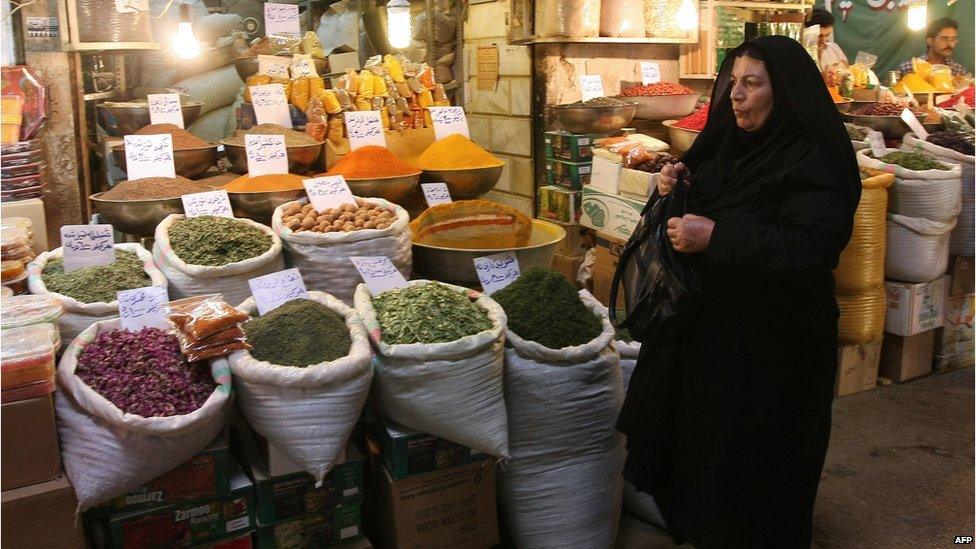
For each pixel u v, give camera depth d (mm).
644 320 2025
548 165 4363
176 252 2500
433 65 5492
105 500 1854
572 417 2293
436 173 3297
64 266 2494
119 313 2207
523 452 2332
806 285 1991
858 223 3486
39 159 3338
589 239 4227
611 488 2404
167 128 3293
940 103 5625
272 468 2049
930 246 3648
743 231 1864
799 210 1873
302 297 2326
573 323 2326
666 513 2246
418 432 2156
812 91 1899
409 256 2752
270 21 4176
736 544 2082
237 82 5383
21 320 2004
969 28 6398
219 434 2035
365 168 3070
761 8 5328
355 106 3443
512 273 2689
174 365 1974
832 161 1877
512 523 2426
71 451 1864
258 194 2854
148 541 1969
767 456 2053
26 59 3549
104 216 2799
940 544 2568
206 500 2002
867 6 6812
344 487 2152
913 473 3000
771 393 2016
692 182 2162
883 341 3889
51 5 3592
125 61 5246
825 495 2855
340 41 6109
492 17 5031
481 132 5344
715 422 2037
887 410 3549
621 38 4566
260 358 1995
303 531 2131
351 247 2588
